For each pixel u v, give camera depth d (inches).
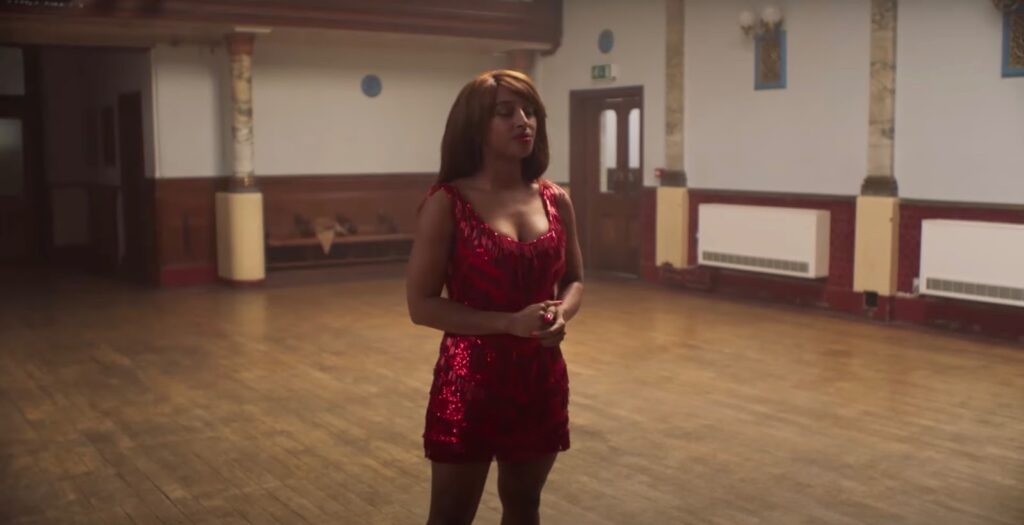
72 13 325.7
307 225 426.6
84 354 270.8
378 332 301.4
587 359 260.2
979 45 287.9
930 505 152.6
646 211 406.3
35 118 482.0
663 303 354.0
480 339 88.0
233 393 226.5
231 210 392.5
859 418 202.2
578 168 442.0
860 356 263.0
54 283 412.5
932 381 234.2
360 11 378.6
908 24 306.5
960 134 295.0
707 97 376.5
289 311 341.1
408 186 458.0
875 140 315.6
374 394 225.0
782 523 145.4
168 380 239.8
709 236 367.2
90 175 478.0
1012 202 283.3
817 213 329.4
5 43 366.9
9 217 481.7
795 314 329.7
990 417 202.7
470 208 89.3
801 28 338.3
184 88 396.8
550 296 92.1
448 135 92.3
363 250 444.1
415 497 158.1
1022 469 169.8
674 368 249.1
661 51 392.5
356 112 440.8
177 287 399.5
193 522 147.9
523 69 454.3
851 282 328.5
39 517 150.4
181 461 177.5
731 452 179.9
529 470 93.0
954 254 289.3
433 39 408.8
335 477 167.9
